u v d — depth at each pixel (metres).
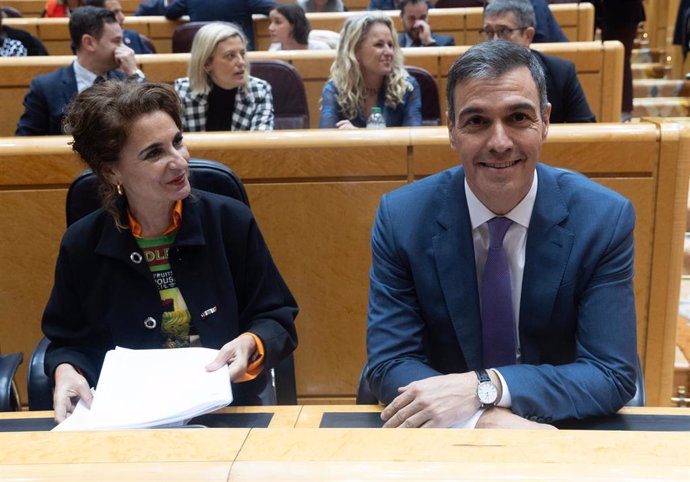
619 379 1.27
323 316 2.24
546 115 1.34
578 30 5.35
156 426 1.19
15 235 2.17
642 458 0.67
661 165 1.99
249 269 1.58
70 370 1.45
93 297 1.52
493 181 1.31
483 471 0.64
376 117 3.15
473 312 1.40
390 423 1.21
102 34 3.28
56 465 0.68
